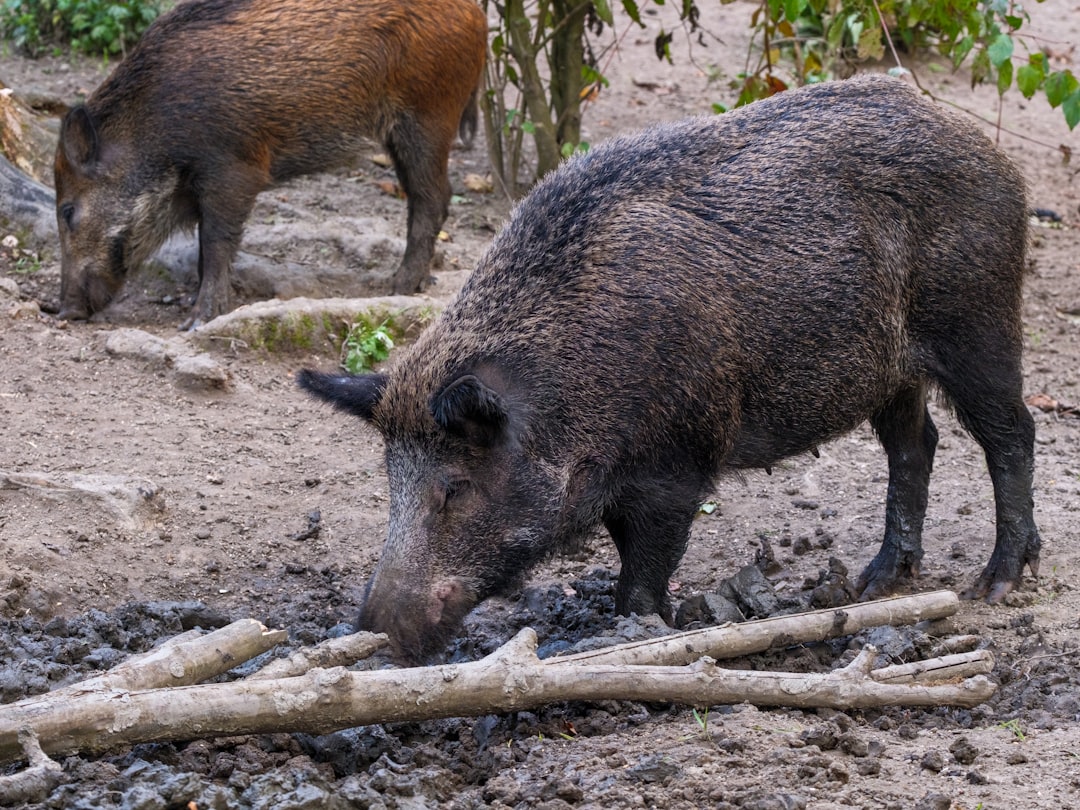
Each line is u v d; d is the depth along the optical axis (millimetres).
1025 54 24859
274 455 12164
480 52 15656
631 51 24750
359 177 19500
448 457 8102
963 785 6617
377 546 10914
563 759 6906
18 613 9219
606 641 7887
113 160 14594
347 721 6746
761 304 8648
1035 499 11781
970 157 9297
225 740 6883
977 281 9328
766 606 9219
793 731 7160
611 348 8344
